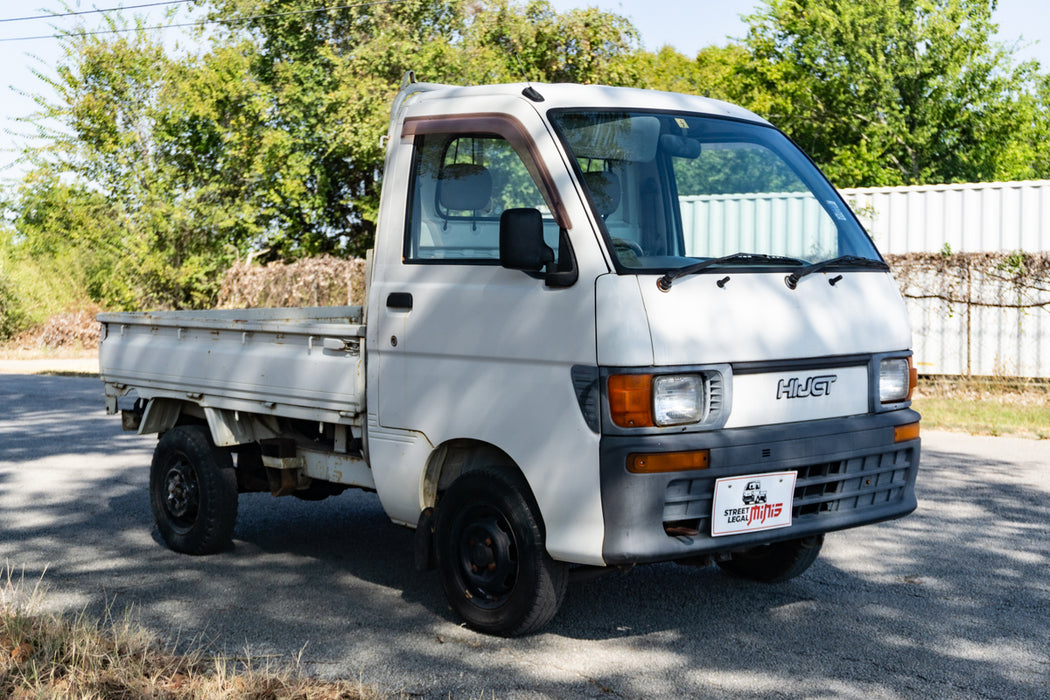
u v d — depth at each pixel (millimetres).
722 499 4438
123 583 5914
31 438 11719
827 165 31922
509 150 4898
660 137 5109
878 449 4938
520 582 4727
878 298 5156
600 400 4359
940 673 4488
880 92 31672
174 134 26578
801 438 4645
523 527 4691
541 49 27047
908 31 31875
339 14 27453
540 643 4863
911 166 32688
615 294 4379
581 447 4422
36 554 6590
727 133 5461
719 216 5273
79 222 26812
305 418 5762
